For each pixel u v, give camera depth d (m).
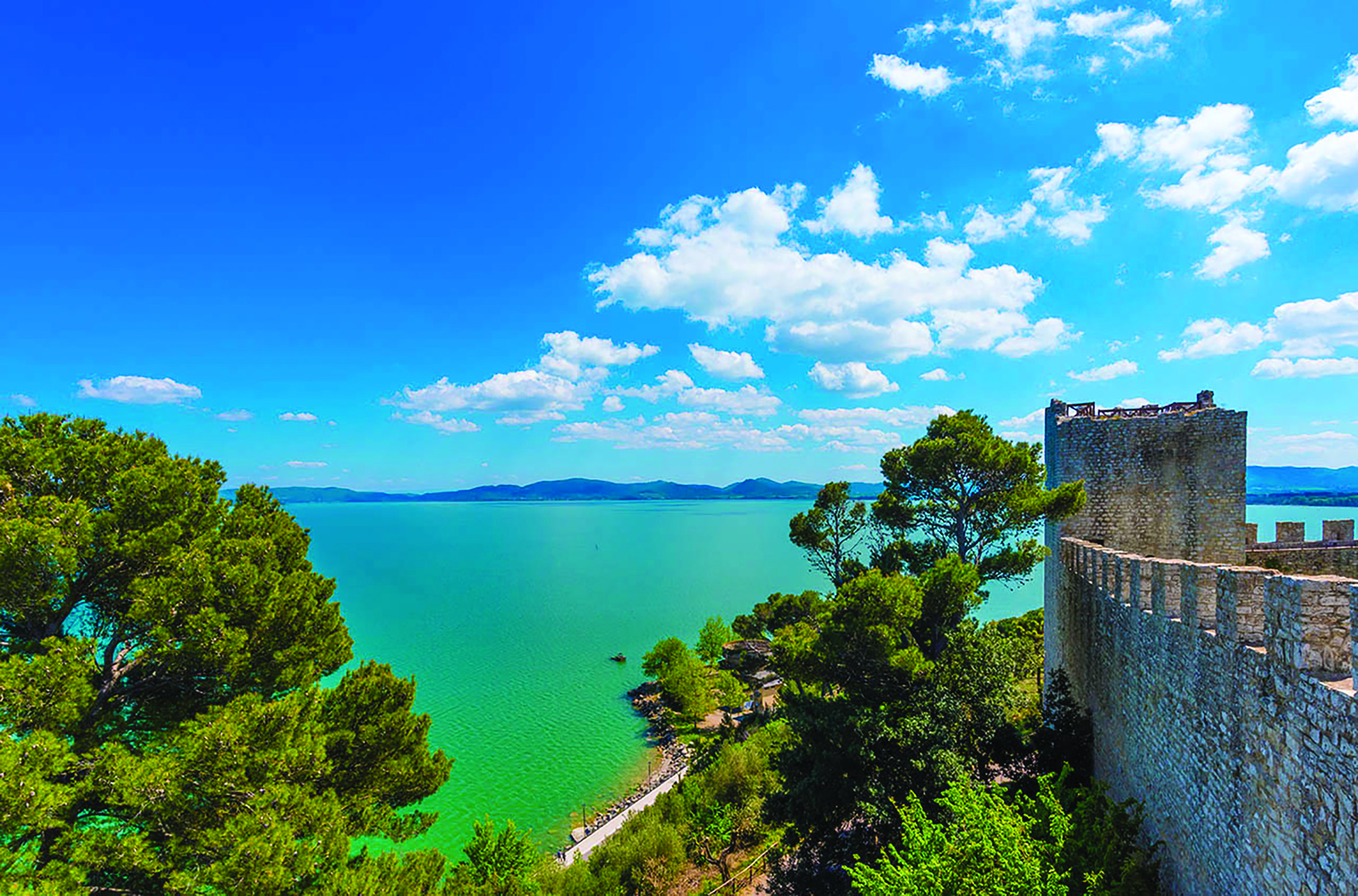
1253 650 10.88
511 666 80.69
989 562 26.48
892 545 30.45
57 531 13.04
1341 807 8.45
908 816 16.14
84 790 12.44
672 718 59.09
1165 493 27.28
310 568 19.17
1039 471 27.12
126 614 13.88
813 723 21.83
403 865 15.81
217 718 13.38
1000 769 23.23
